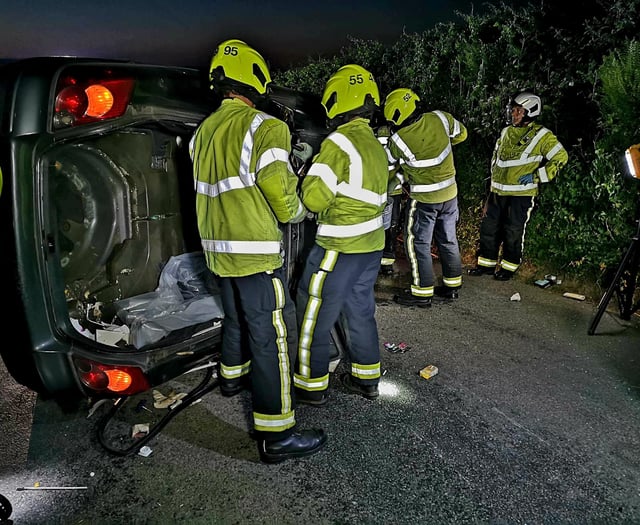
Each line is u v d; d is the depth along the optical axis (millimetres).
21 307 2168
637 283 4336
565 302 4520
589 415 2926
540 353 3629
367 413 2947
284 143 2197
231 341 2844
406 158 4051
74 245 2705
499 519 2211
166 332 2715
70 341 2268
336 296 2727
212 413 2908
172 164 3090
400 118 3973
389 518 2213
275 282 2387
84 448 2600
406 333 3955
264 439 2494
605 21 4902
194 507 2252
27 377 2396
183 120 2537
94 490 2336
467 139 5793
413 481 2422
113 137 2729
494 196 4945
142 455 2553
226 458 2557
